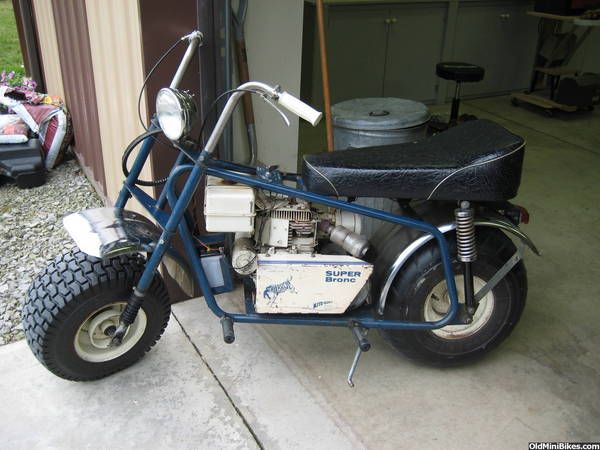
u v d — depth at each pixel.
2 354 2.26
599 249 3.15
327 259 1.99
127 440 1.91
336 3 4.62
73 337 2.00
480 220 2.03
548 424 2.04
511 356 2.36
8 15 8.17
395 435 1.97
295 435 1.95
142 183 2.05
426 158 1.90
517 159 1.88
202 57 2.23
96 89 3.02
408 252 2.01
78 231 1.93
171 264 2.12
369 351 2.35
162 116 1.71
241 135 2.62
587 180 4.01
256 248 2.00
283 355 2.31
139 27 2.16
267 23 2.51
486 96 5.91
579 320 2.58
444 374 2.25
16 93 4.11
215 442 1.92
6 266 2.88
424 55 5.30
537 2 5.32
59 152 3.99
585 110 5.46
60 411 2.01
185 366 2.23
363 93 5.15
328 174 1.84
